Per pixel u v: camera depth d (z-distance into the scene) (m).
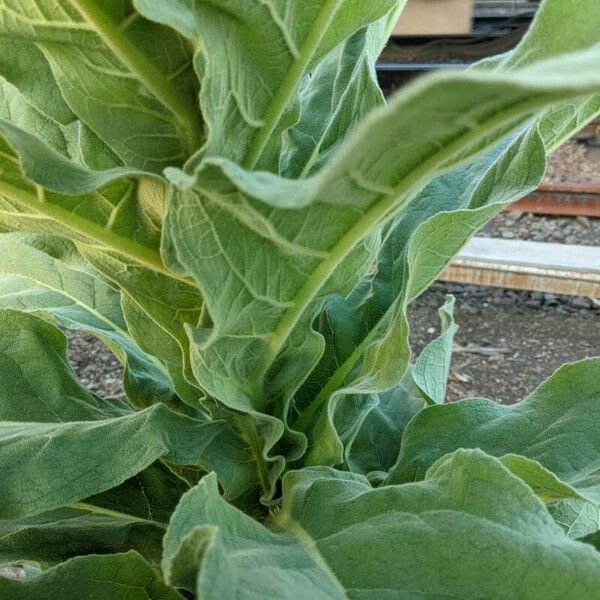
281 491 0.45
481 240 1.02
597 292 0.91
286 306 0.36
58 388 0.47
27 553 0.45
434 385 0.59
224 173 0.25
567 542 0.29
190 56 0.33
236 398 0.39
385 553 0.32
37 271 0.55
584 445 0.44
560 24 0.29
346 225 0.31
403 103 0.19
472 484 0.32
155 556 0.47
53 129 0.44
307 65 0.36
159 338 0.43
